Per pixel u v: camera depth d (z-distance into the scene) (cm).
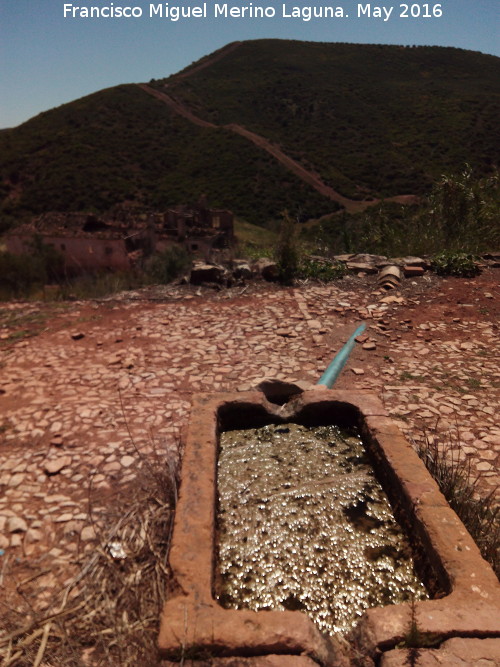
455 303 604
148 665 167
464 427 356
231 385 423
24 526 265
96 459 322
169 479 259
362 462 263
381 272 693
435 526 195
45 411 383
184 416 374
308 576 200
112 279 817
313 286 671
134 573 215
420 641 151
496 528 244
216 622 156
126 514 254
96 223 2664
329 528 222
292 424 295
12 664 190
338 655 152
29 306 639
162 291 674
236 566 204
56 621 203
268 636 151
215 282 696
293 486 246
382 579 197
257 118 6488
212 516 203
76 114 5772
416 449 298
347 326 550
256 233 3631
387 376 438
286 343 507
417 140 5372
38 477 306
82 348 507
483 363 461
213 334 535
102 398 404
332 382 420
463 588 169
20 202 4319
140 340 523
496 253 755
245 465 262
